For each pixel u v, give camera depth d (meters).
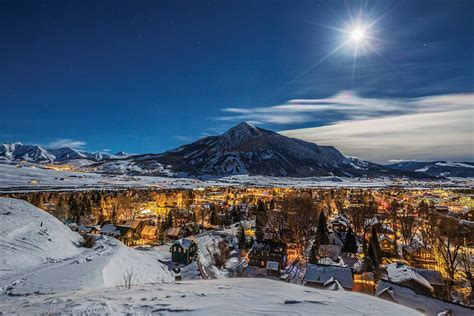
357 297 14.05
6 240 31.16
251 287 16.23
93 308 11.11
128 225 71.69
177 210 99.75
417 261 49.91
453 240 54.09
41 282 22.61
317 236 58.53
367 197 136.88
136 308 11.43
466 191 194.62
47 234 35.97
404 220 68.81
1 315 11.09
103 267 27.61
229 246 59.25
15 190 161.88
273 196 145.75
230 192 174.50
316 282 33.62
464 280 40.44
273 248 49.34
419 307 24.77
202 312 11.01
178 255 49.56
